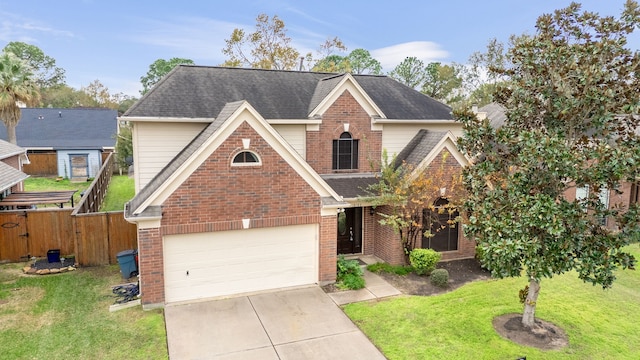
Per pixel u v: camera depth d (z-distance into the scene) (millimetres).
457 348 10141
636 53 9086
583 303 12812
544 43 9977
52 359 9477
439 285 14297
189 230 12227
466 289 13961
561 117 9914
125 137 38938
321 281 14086
